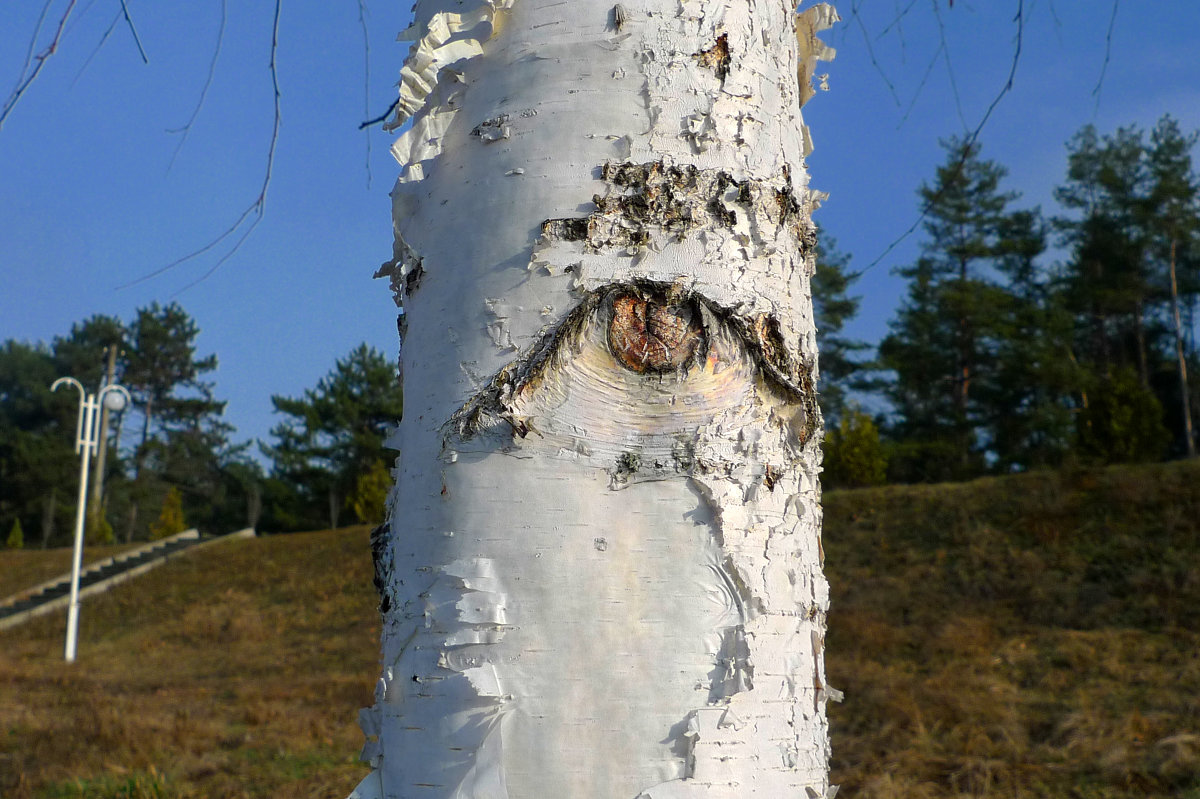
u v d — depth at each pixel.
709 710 1.36
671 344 1.42
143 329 53.94
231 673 15.20
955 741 8.24
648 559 1.38
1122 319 36.94
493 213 1.52
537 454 1.41
